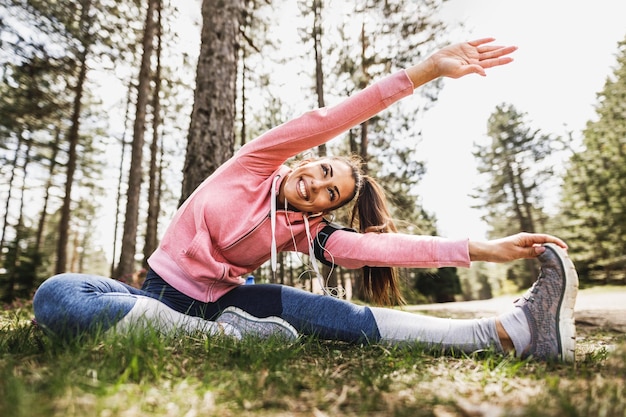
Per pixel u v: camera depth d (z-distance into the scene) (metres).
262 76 13.12
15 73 10.66
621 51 19.78
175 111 15.88
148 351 1.32
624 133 17.70
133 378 1.13
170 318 1.83
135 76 12.41
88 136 19.03
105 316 1.65
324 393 1.10
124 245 9.56
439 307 9.34
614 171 17.72
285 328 1.89
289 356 1.49
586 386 1.14
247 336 1.72
